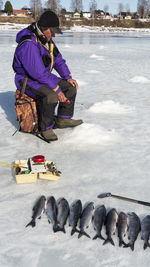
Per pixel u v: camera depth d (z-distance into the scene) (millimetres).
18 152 3477
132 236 1958
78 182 2793
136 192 2627
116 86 7953
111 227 2016
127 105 5836
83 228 2031
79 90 7410
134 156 3422
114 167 3129
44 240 1988
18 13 112562
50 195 2545
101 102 5777
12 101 6055
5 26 76562
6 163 3086
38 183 2766
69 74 4164
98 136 3967
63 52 18391
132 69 11281
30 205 2396
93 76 9562
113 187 2709
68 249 1910
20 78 3744
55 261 1809
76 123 4352
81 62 13352
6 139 3904
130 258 1843
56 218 2150
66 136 4000
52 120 3818
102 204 2414
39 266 1767
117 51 20141
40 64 3531
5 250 1887
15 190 2635
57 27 3541
